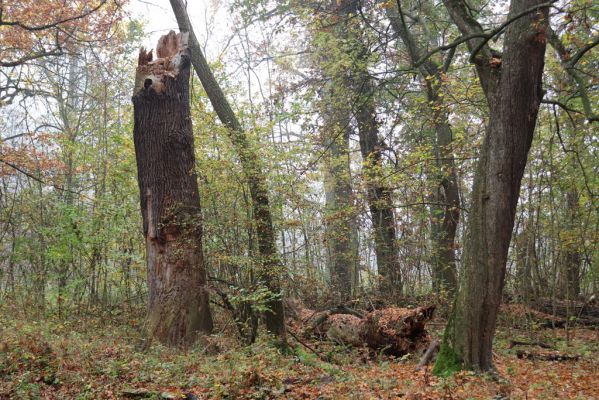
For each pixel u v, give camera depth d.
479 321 7.64
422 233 16.83
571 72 8.59
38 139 16.86
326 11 16.95
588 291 16.77
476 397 6.59
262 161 11.76
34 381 7.34
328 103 17.33
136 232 14.37
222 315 12.03
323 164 16.09
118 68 18.05
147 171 10.55
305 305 15.12
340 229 15.02
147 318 10.28
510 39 7.39
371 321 10.95
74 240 13.57
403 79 17.22
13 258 14.77
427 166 15.10
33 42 16.38
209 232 11.24
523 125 7.43
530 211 14.20
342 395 6.86
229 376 7.39
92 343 9.25
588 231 14.33
